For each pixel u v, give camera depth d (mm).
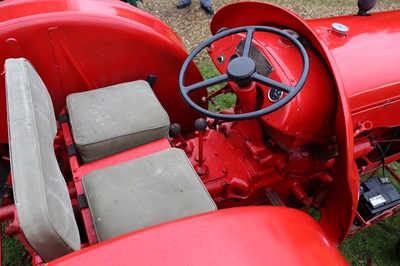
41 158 1303
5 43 1911
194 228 1160
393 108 2004
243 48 1851
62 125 2033
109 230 1470
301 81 1617
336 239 2016
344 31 2006
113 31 2076
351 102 1868
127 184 1627
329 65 1695
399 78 1949
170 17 4855
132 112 1983
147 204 1552
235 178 2000
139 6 5059
